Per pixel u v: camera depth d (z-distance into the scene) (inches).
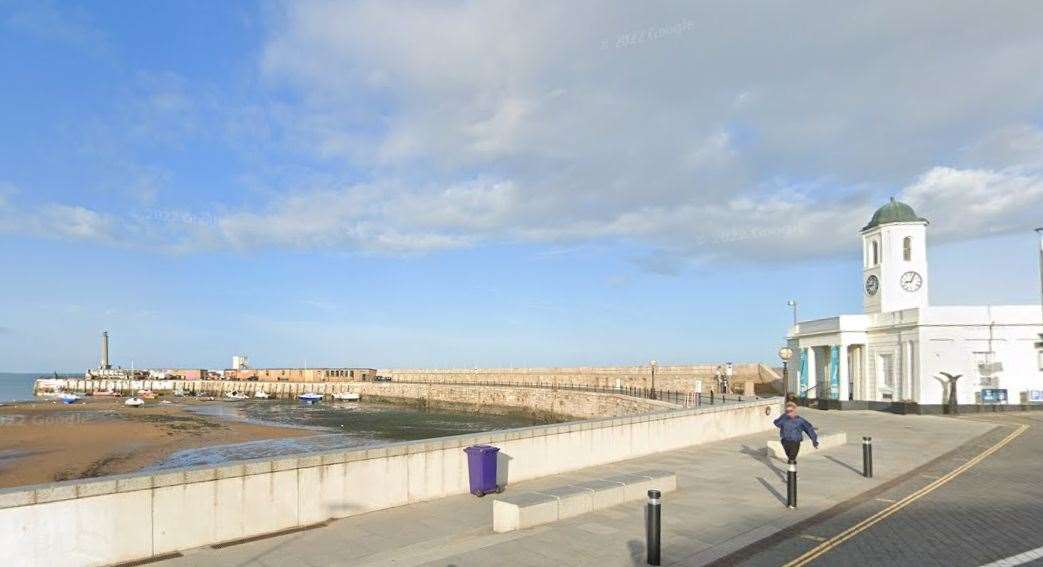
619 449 725.3
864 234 1733.5
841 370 1648.6
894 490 558.3
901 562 350.3
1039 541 385.1
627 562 358.9
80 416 2970.0
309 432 2335.1
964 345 1402.6
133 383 5802.2
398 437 2252.7
